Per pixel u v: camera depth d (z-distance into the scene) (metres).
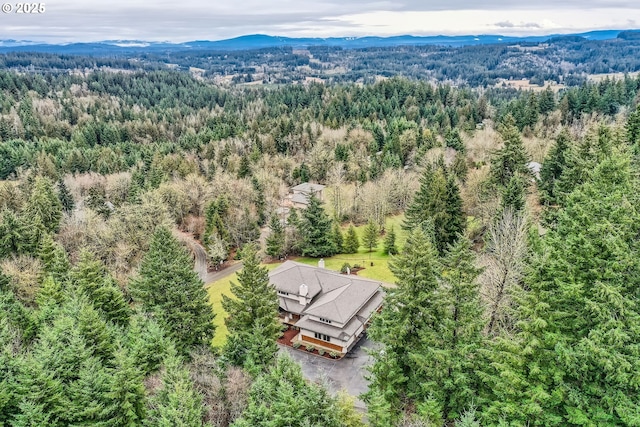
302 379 26.97
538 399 21.88
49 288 42.50
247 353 33.38
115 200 81.94
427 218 56.75
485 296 33.00
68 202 77.56
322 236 67.06
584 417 20.84
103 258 59.03
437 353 25.34
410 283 28.41
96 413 26.00
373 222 67.88
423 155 82.88
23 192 76.50
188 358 36.12
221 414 26.89
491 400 24.97
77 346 29.22
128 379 27.00
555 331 22.45
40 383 25.61
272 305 38.66
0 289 46.00
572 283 22.03
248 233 71.44
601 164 25.91
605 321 20.95
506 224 39.47
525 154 58.50
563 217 27.56
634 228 23.22
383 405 25.06
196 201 80.75
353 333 43.06
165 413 23.92
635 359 19.91
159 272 40.00
